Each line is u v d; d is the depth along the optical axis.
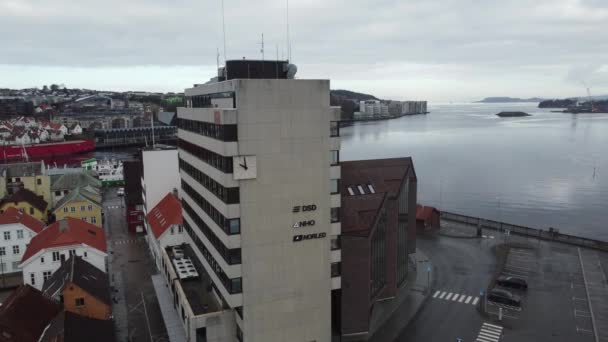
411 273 85.38
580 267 88.38
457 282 81.75
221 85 54.81
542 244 101.75
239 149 50.66
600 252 96.75
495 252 97.12
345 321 62.78
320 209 55.66
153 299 75.94
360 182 75.50
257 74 60.94
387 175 78.56
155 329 66.19
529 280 82.38
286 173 53.28
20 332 53.19
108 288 70.19
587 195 173.00
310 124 53.72
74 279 62.91
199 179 63.56
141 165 110.19
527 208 157.12
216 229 56.19
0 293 77.81
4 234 85.19
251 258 53.00
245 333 54.03
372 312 69.94
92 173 164.88
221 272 55.91
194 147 65.12
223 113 49.69
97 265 78.94
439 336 63.66
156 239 85.81
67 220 85.19
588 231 132.75
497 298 73.50
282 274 54.78
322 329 57.84
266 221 53.09
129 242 105.94
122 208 137.62
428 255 95.50
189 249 76.25
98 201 118.19
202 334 57.31
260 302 54.19
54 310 59.91
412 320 68.12
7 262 85.81
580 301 73.94
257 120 51.06
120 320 68.81
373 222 65.06
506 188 186.12
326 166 55.28
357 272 62.31
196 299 63.12
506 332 64.56
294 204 54.19
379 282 71.19
